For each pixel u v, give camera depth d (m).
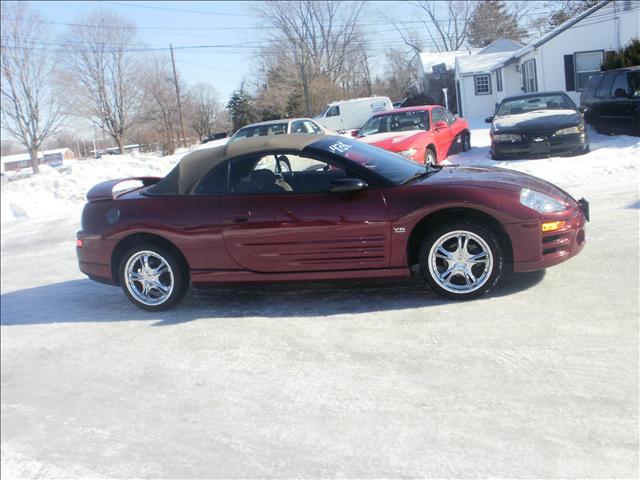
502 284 5.32
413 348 4.30
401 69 64.50
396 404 3.61
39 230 13.52
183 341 5.06
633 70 14.50
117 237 5.79
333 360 4.29
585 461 2.88
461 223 4.89
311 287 6.00
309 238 5.20
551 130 12.14
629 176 9.58
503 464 2.94
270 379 4.15
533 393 3.52
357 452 3.20
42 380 4.75
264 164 5.48
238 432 3.57
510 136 12.51
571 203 5.14
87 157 72.88
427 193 4.98
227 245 5.42
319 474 3.07
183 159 5.85
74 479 3.38
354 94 61.69
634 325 4.18
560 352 3.94
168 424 3.79
